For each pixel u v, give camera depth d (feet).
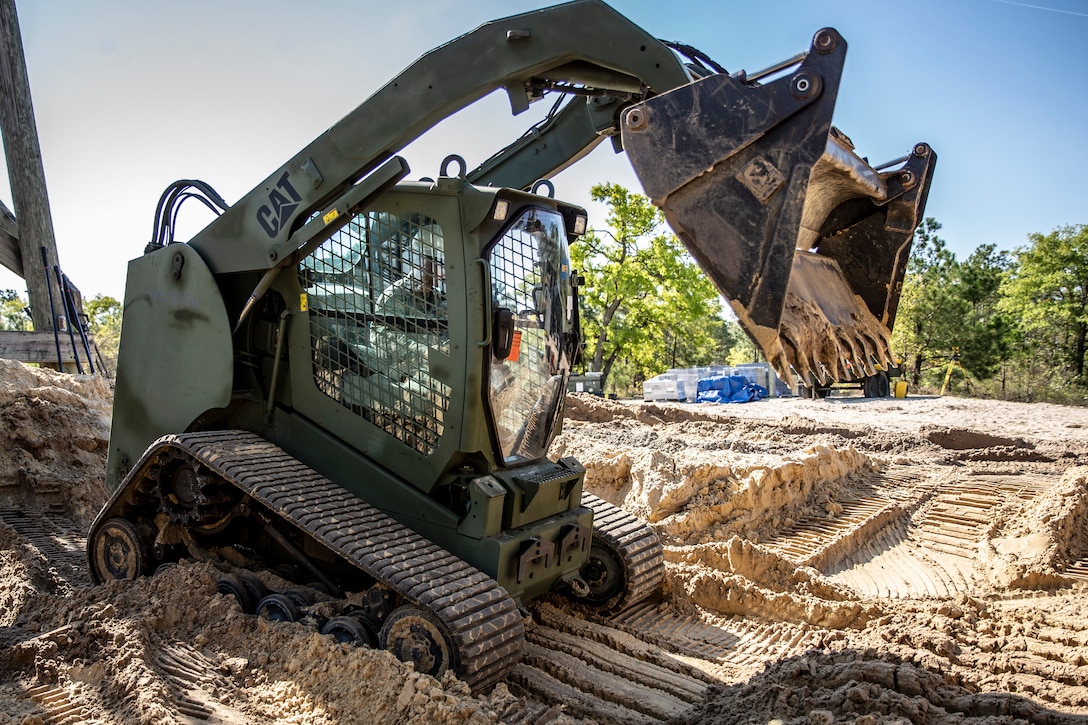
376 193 16.01
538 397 17.22
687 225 12.89
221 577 16.80
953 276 130.41
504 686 14.57
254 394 18.20
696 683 15.66
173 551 18.35
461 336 15.34
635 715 14.20
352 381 16.84
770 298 12.50
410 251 15.98
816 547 25.81
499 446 15.96
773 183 12.42
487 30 15.14
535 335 16.97
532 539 15.92
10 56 38.83
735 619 19.22
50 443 28.66
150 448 17.26
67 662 14.11
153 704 12.45
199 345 18.15
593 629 18.22
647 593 19.52
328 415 17.12
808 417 55.11
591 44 14.56
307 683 13.69
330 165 16.28
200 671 14.17
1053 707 13.12
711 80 12.82
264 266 17.04
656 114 13.01
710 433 47.03
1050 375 118.01
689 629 18.70
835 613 18.49
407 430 16.17
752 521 27.50
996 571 23.72
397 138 15.74
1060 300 124.67
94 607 15.94
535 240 16.98
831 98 12.23
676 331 107.04
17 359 37.14
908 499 31.37
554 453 34.22
